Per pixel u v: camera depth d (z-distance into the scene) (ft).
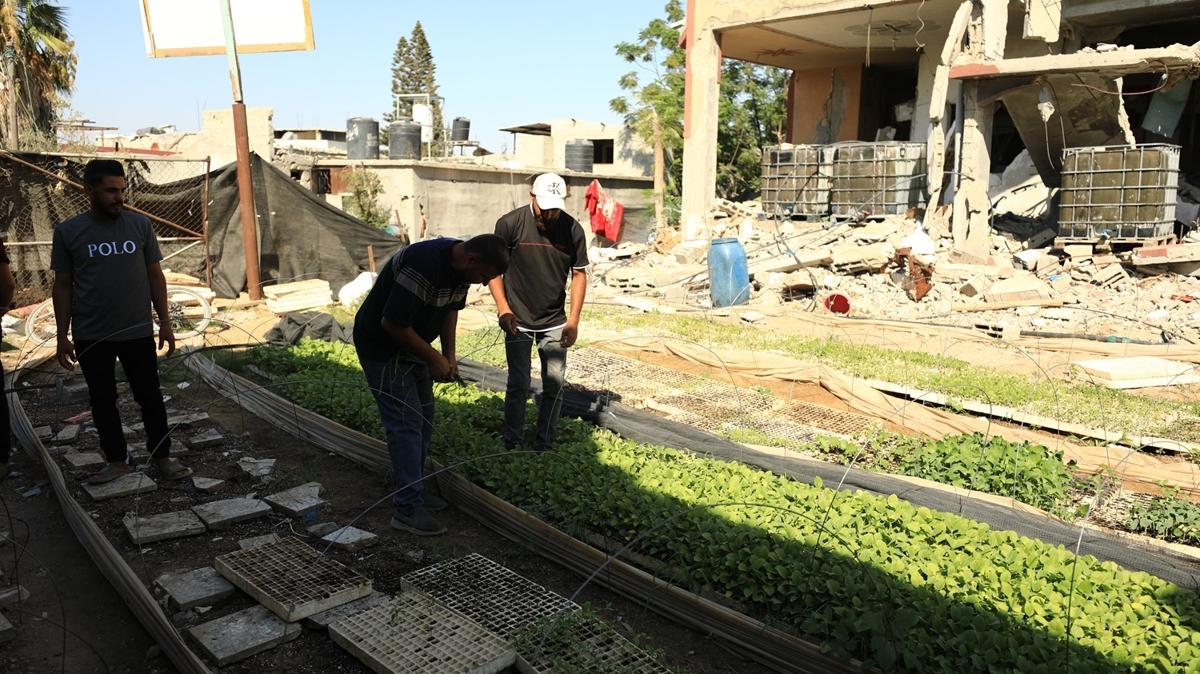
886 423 28.22
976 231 54.49
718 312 47.73
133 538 16.87
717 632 13.87
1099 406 29.19
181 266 49.62
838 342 39.83
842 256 52.47
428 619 13.73
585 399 27.22
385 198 83.46
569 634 13.17
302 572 15.11
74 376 30.30
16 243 43.21
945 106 55.93
